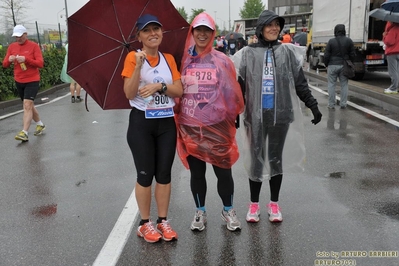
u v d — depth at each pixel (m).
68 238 3.49
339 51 8.91
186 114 3.35
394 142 6.27
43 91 13.76
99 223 3.77
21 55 6.95
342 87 9.16
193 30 3.23
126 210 4.03
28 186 4.81
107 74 3.51
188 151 3.42
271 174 3.62
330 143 6.34
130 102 3.30
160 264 3.07
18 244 3.41
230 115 3.38
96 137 7.14
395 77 9.93
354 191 4.36
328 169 5.10
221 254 3.19
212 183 4.68
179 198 4.30
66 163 5.67
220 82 3.29
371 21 13.37
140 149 3.27
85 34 3.36
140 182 3.35
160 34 3.14
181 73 3.36
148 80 3.19
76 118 9.02
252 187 3.68
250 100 3.51
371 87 11.50
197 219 3.56
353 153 5.76
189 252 3.23
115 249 3.29
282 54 3.47
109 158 5.84
